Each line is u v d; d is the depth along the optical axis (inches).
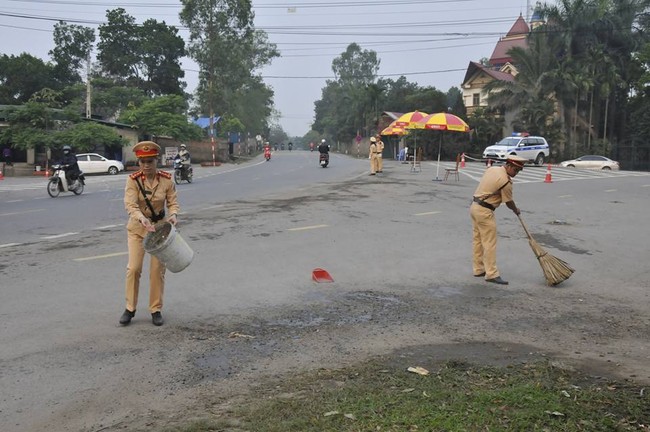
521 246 394.3
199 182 936.9
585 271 331.3
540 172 1145.4
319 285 286.2
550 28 1910.7
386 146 2439.7
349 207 559.5
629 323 237.1
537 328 228.1
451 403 149.3
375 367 180.7
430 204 589.3
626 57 2025.1
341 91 3612.2
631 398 155.6
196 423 141.9
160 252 207.3
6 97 2373.3
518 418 139.6
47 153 1434.5
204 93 2292.1
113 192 810.8
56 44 2733.8
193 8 2126.0
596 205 605.6
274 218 488.1
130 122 1766.7
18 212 563.2
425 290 282.4
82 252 353.1
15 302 248.1
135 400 157.4
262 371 178.2
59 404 154.7
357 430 134.7
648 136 1946.4
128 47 2642.7
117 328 217.0
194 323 225.0
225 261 331.6
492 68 2564.0
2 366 179.8
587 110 2058.3
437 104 2305.6
